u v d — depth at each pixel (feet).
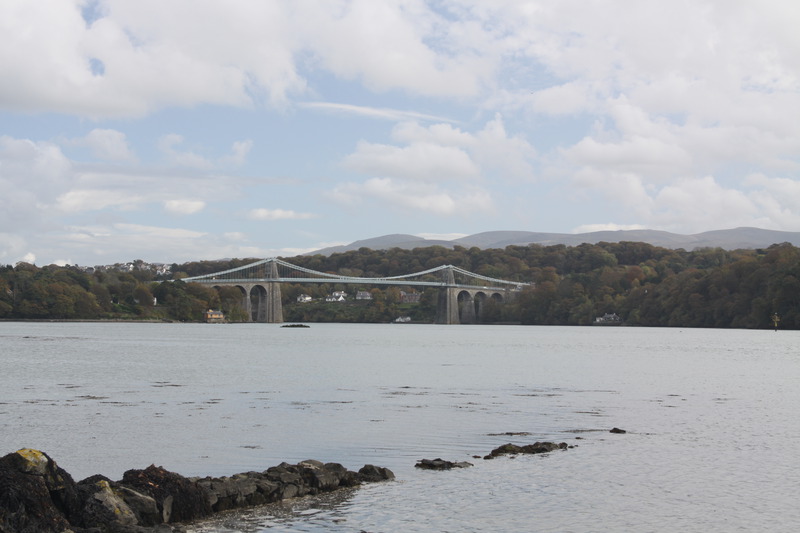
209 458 94.79
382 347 397.39
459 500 73.92
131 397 157.38
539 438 107.86
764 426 119.24
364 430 114.42
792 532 65.82
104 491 62.49
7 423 119.85
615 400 155.12
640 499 75.00
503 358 303.27
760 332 618.03
